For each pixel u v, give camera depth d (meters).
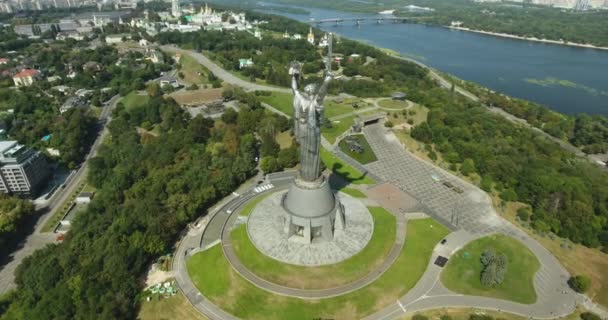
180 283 92.25
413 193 127.31
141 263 94.38
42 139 184.25
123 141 169.00
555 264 99.06
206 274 93.25
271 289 86.25
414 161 147.25
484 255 96.56
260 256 93.06
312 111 83.94
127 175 136.75
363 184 130.62
